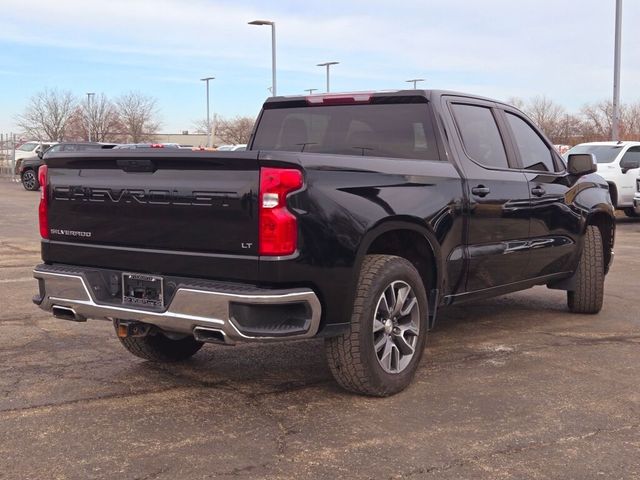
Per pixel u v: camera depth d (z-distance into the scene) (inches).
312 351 228.8
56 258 190.4
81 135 2682.1
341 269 164.9
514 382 196.7
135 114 2770.7
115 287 179.3
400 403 179.2
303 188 158.1
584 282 276.4
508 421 167.3
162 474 138.9
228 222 158.7
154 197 168.1
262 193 154.4
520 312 290.4
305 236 157.8
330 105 231.9
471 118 225.8
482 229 215.0
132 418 169.0
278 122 244.4
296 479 136.9
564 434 159.5
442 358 220.7
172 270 167.5
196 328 161.5
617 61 944.3
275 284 155.9
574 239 265.7
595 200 277.0
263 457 146.9
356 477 137.8
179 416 170.2
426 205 190.2
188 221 164.2
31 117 2645.2
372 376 175.8
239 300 153.6
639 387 193.0
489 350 230.4
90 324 264.4
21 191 1198.3
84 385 193.5
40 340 240.8
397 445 152.9
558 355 224.4
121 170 174.2
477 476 138.3
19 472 139.9
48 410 174.1
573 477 138.1
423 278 201.6
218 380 198.5
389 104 220.1
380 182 177.9
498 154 232.5
